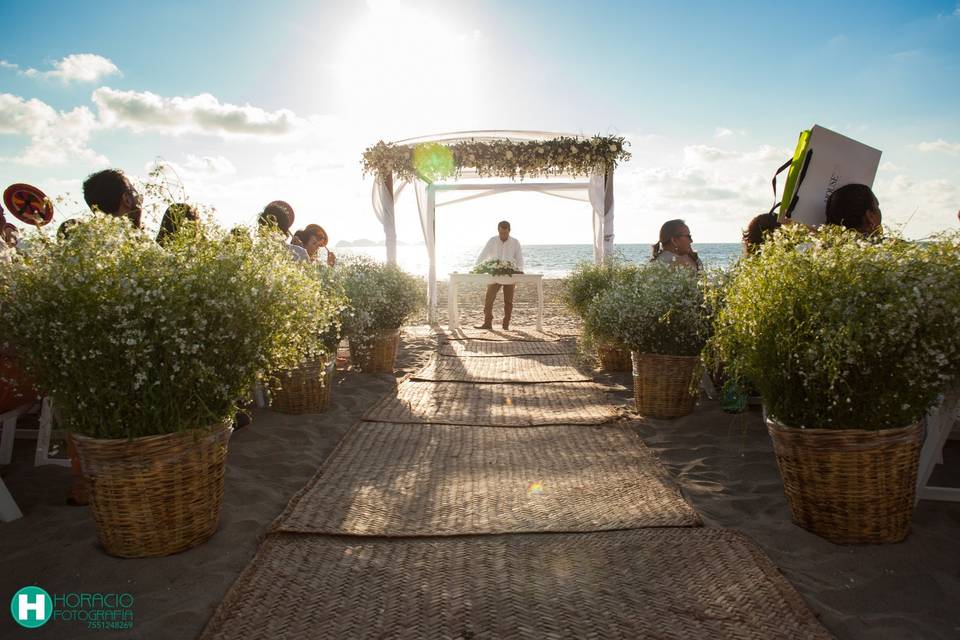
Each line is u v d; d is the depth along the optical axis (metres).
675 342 4.67
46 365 2.45
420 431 4.51
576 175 10.05
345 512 3.03
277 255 3.05
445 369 6.92
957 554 2.61
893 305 2.36
